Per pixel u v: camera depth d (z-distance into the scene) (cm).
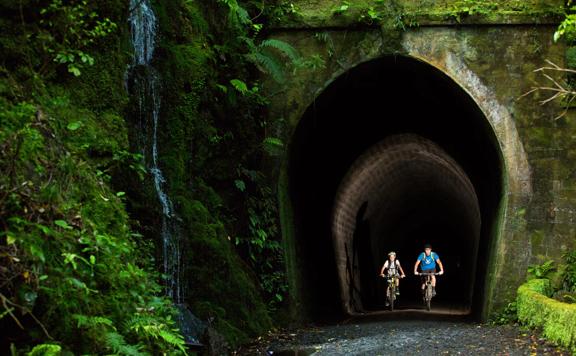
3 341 539
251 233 1438
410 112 1897
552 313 1068
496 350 988
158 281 991
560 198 1483
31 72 752
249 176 1453
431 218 3638
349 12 1545
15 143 591
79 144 777
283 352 1095
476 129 1670
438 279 4009
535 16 1503
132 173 981
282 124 1552
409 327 1400
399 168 2611
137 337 662
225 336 1099
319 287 1825
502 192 1551
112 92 912
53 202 611
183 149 1188
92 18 867
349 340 1202
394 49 1538
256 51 1460
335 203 2194
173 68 1183
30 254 541
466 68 1523
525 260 1471
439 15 1520
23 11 773
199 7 1361
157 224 1012
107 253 666
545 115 1504
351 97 1731
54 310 565
